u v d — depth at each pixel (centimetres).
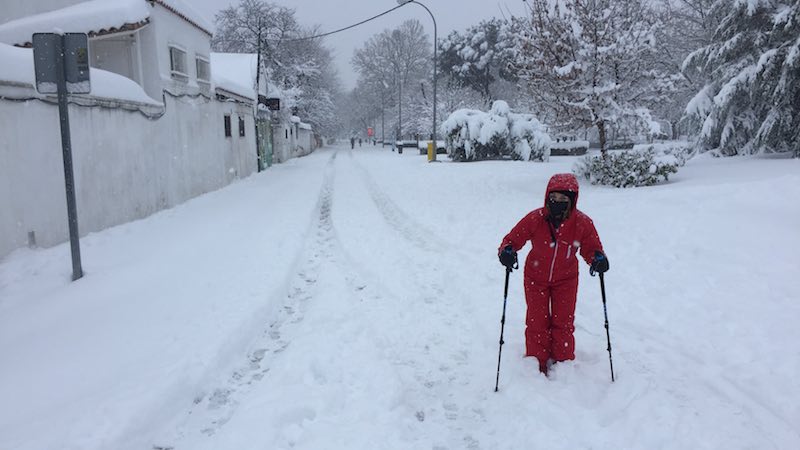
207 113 1543
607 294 571
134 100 1030
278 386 398
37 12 1162
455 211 1146
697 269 606
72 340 459
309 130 5191
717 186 950
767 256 609
